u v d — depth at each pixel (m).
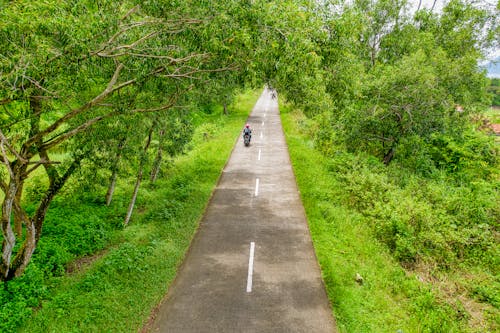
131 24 7.15
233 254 10.81
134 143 12.11
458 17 25.31
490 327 8.79
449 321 8.59
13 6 5.54
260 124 36.75
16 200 8.46
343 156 21.66
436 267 11.34
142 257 10.31
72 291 8.62
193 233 12.32
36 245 10.45
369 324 7.78
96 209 14.28
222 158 22.72
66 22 5.72
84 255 10.96
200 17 6.91
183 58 7.66
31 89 6.64
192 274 9.67
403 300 9.22
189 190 16.66
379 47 26.97
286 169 20.72
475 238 13.08
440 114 20.20
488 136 24.52
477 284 10.77
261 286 9.12
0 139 6.76
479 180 19.89
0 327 7.25
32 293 8.50
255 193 16.59
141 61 7.45
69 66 6.57
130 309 7.97
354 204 15.52
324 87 11.43
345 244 11.60
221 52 7.34
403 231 12.41
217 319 7.82
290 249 11.16
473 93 21.08
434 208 15.66
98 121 9.62
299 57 6.92
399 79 19.38
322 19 7.88
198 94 11.43
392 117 21.34
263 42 6.92
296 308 8.24
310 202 14.99
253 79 9.34
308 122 33.00
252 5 6.66
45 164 10.05
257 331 7.45
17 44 5.83
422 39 23.98
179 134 14.77
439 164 23.70
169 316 7.91
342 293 8.75
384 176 18.22
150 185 17.94
